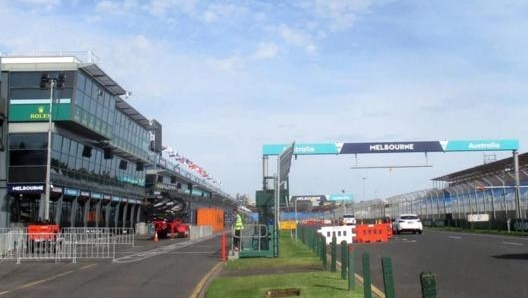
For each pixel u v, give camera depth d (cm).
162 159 7825
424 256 2183
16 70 4325
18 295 1391
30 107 4300
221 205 12425
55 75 4259
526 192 4275
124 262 2280
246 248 2339
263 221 2489
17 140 4303
